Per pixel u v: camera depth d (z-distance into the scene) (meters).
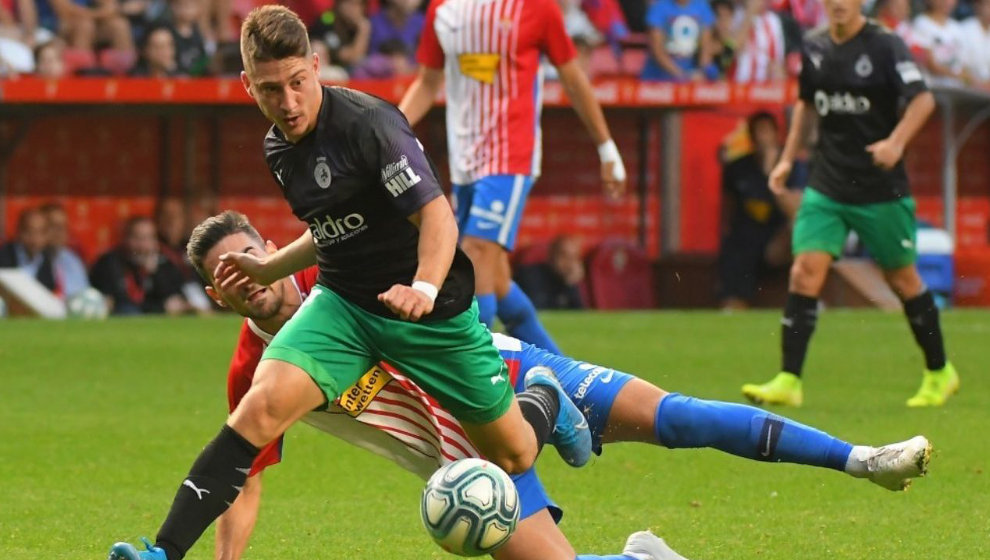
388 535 24.16
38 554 22.59
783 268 70.19
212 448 18.00
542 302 70.12
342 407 19.34
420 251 17.92
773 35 76.31
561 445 20.53
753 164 69.81
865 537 23.77
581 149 74.31
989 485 28.02
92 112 66.75
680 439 21.00
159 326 58.62
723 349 50.47
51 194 70.12
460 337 18.56
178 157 71.31
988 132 78.75
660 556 19.72
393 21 71.75
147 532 24.30
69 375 44.12
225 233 20.00
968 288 71.06
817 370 45.53
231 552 20.05
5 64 67.50
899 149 36.19
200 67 67.94
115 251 66.25
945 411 36.69
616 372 21.41
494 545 17.53
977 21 78.69
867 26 37.09
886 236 37.22
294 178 18.55
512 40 36.06
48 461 30.84
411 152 18.12
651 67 73.69
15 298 63.84
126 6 69.38
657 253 74.31
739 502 26.83
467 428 18.95
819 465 20.62
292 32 17.69
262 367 18.30
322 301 18.77
